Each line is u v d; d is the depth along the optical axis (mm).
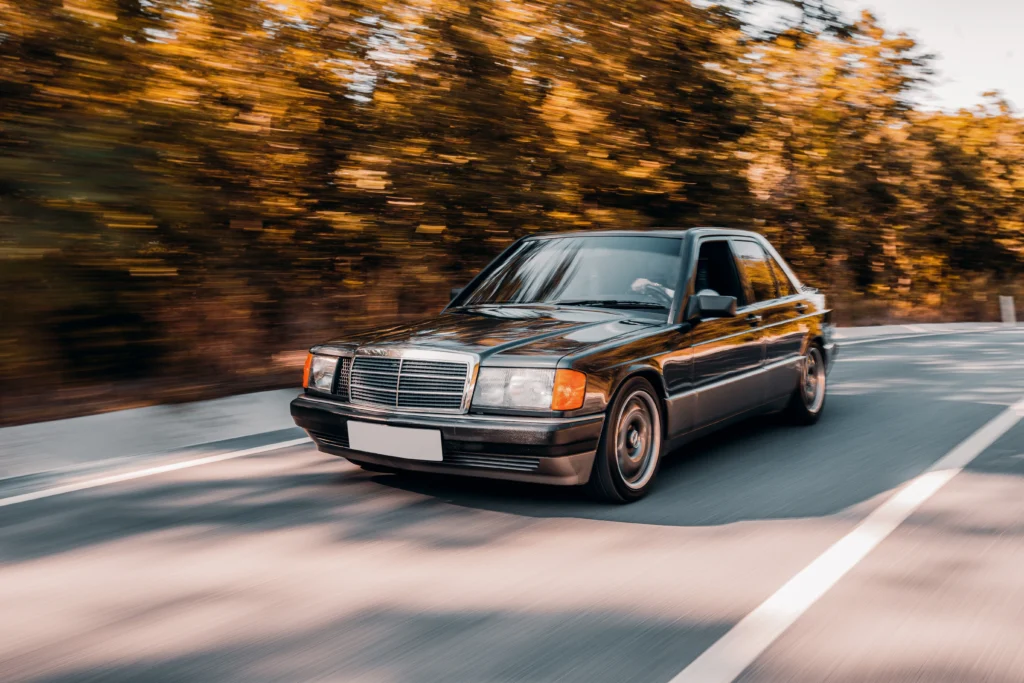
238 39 8445
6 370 7023
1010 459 5930
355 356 5109
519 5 10820
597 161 11320
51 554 4145
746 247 6668
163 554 4145
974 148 23156
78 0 7281
